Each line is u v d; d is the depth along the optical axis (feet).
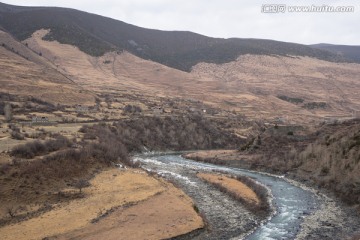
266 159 322.34
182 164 328.90
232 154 368.89
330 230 155.43
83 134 310.65
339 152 251.39
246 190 215.51
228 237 144.15
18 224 140.77
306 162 283.18
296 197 213.66
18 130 292.20
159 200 174.70
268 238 144.97
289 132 370.94
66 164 207.72
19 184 174.60
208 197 199.21
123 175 218.18
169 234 137.39
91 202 167.32
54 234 131.85
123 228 140.15
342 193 211.00
